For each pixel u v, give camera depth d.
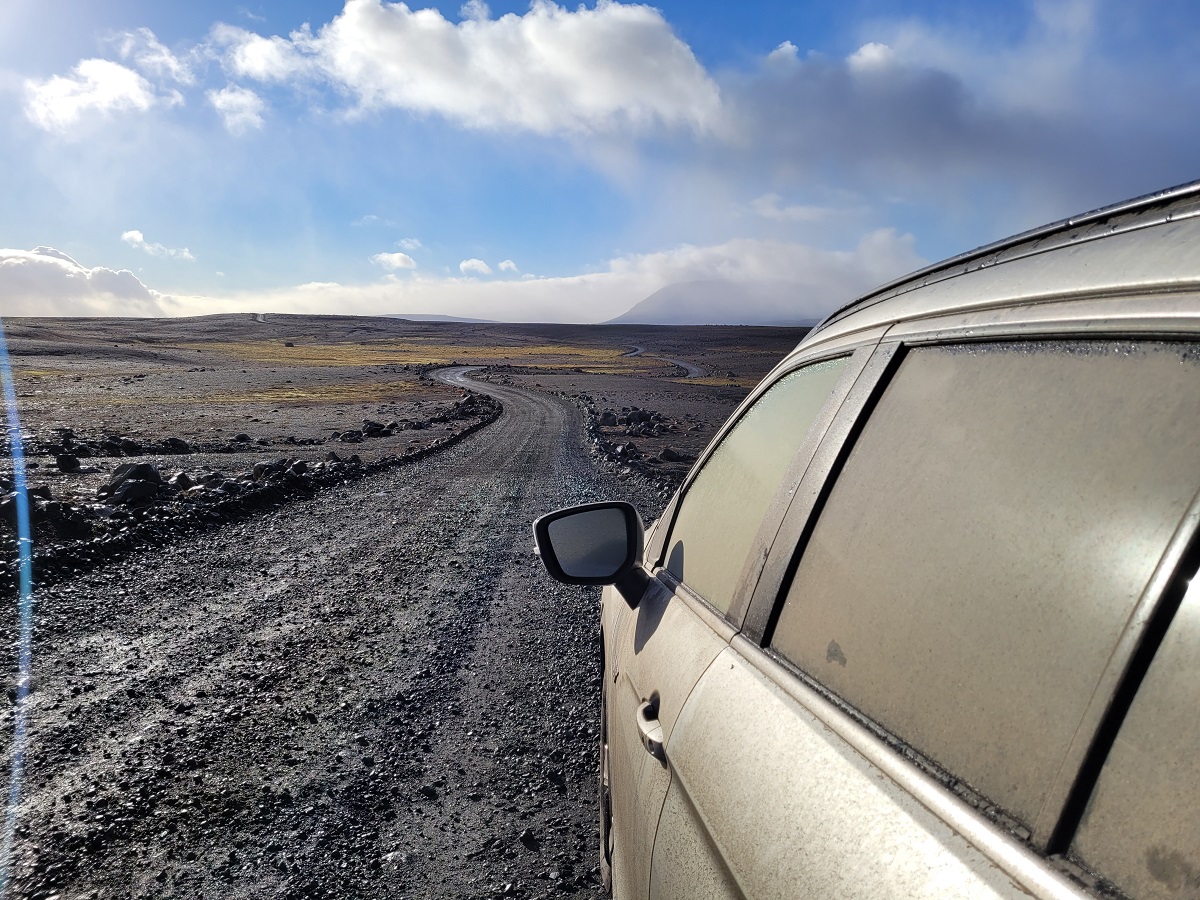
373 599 7.33
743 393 61.22
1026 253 1.10
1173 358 0.76
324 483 15.27
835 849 0.92
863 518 1.22
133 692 5.03
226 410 41.31
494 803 3.73
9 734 4.41
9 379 60.00
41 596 7.11
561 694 5.07
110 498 11.80
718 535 1.90
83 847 3.31
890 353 1.34
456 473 17.44
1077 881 0.65
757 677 1.34
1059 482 0.85
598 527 2.52
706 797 1.32
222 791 3.81
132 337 155.25
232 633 6.28
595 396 57.31
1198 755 0.61
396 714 4.75
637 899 1.81
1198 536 0.67
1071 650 0.76
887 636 1.06
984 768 0.81
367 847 3.37
